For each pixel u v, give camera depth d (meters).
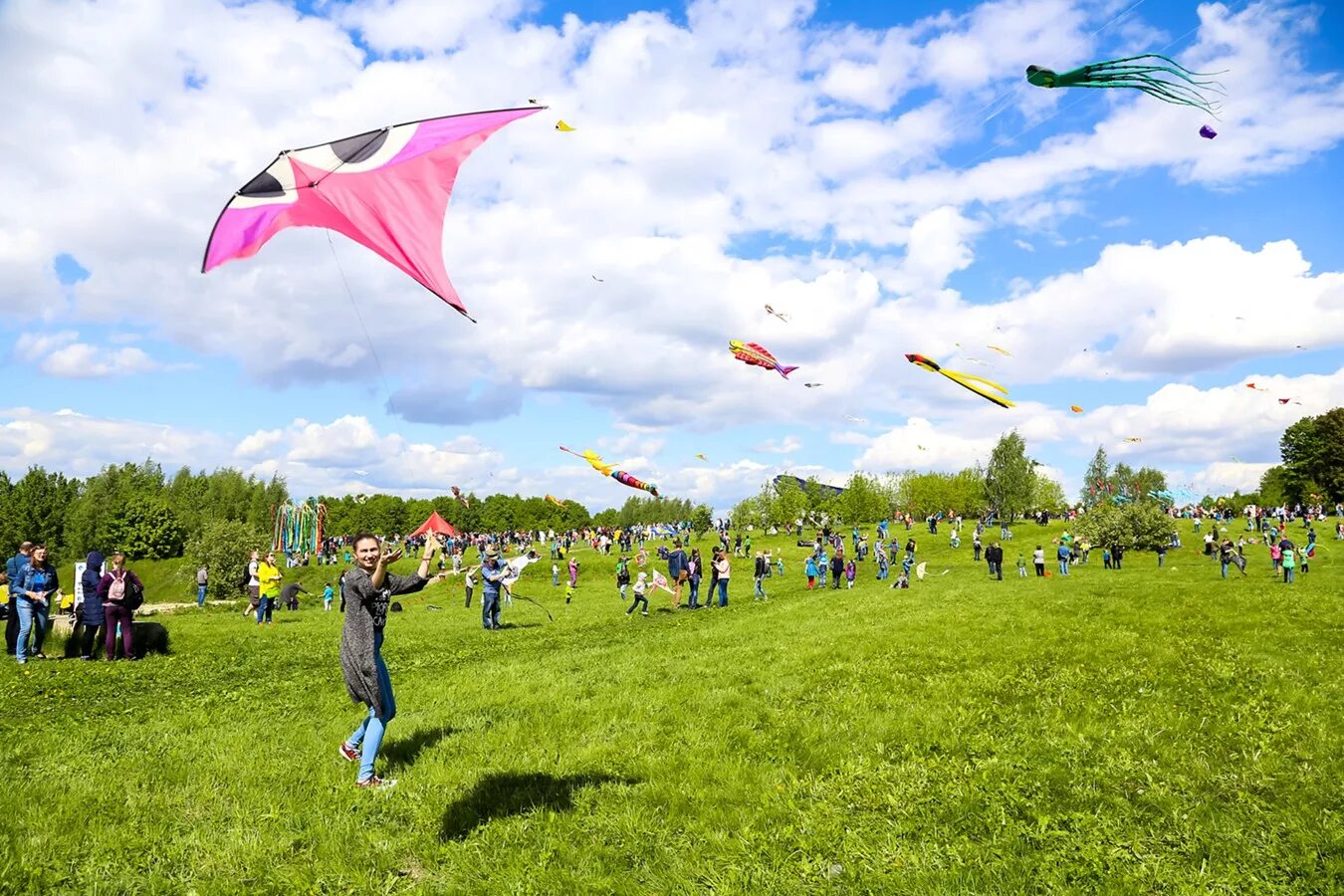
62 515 104.50
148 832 6.30
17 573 16.33
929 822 6.58
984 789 7.29
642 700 10.95
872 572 46.69
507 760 8.18
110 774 7.69
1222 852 5.97
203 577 41.94
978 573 42.72
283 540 70.94
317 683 13.43
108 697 12.48
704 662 14.38
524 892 5.41
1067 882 5.52
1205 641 15.22
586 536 85.19
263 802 6.93
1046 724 9.51
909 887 5.44
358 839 6.24
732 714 10.12
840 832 6.37
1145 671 12.42
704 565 55.22
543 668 14.37
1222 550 34.41
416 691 12.19
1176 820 6.57
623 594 35.47
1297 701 10.37
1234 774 7.68
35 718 10.69
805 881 5.58
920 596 27.73
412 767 7.98
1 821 6.38
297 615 29.67
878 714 10.02
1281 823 6.48
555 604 34.31
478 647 19.12
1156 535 47.34
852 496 91.12
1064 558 40.00
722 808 6.91
